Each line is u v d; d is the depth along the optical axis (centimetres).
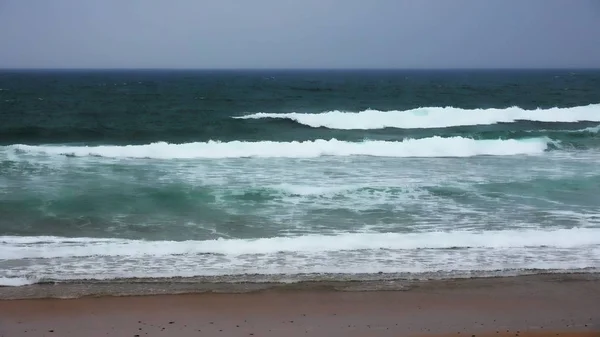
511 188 1230
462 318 646
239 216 1021
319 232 934
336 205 1092
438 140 1695
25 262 771
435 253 831
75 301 666
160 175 1322
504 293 712
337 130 2102
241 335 597
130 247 835
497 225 973
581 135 1881
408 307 671
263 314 648
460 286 729
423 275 757
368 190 1199
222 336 594
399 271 768
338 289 715
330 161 1520
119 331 600
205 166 1434
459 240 880
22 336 582
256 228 955
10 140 1834
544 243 873
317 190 1189
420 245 859
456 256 821
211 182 1259
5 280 707
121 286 707
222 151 1591
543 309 671
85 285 707
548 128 2169
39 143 1792
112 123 2322
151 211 1047
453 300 691
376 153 1633
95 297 677
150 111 2869
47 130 1970
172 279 730
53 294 680
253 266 775
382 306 673
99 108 3067
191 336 593
